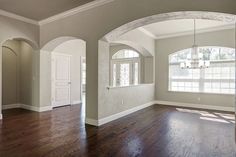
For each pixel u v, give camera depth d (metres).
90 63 4.26
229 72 6.10
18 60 6.43
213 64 6.41
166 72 7.18
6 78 6.17
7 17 4.71
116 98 4.81
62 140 3.21
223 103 6.03
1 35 4.60
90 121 4.24
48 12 4.63
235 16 2.94
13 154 2.63
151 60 7.39
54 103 6.43
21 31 5.00
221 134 3.57
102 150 2.81
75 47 7.30
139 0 3.57
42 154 2.64
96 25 4.16
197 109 6.15
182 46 6.77
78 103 7.39
